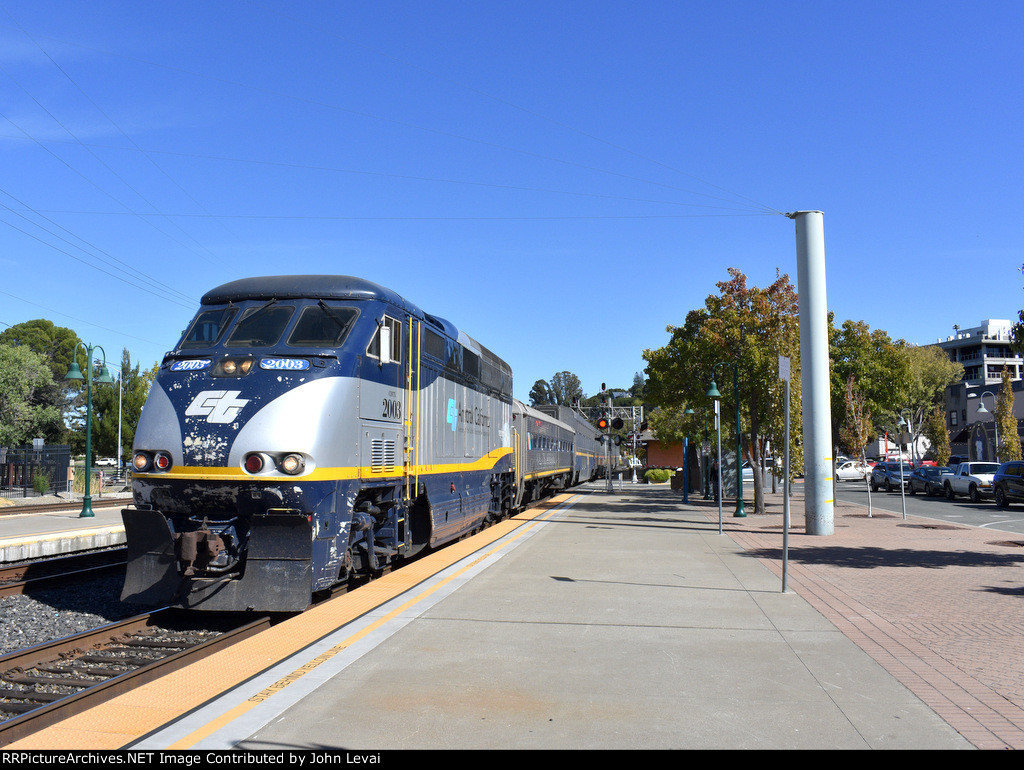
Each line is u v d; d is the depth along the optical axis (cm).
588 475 4962
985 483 3166
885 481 4194
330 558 902
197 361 941
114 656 797
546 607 920
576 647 732
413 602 945
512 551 1446
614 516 2309
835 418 3002
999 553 1450
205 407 891
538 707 561
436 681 622
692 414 3556
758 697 584
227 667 680
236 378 909
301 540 863
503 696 584
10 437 4488
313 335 967
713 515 2364
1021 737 502
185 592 875
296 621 855
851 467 5416
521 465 2284
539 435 2756
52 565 1446
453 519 1406
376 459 1020
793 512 2445
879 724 527
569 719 536
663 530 1875
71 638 813
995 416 4450
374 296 1037
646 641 757
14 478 3988
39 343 7162
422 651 715
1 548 1487
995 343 9506
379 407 1031
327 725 521
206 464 866
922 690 602
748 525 2027
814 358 1788
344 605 940
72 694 622
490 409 1770
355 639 759
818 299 1792
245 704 563
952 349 9869
